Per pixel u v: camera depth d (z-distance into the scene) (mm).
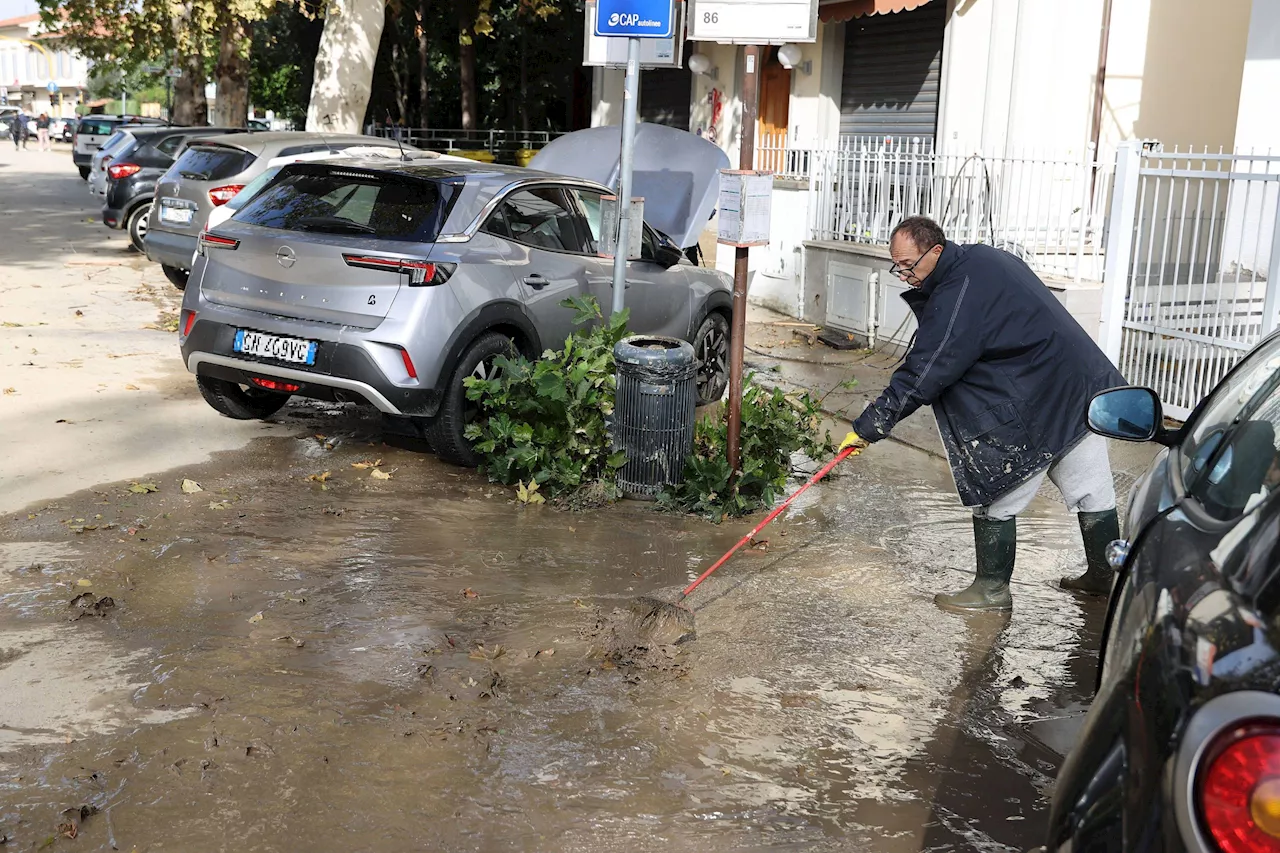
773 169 17297
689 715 4016
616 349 6367
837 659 4551
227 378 6895
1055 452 4855
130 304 12391
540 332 7090
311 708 3914
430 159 7594
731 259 15508
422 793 3436
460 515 6070
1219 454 2762
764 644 4656
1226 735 1568
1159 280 8742
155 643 4367
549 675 4254
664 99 21219
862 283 11750
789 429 6730
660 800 3469
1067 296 9055
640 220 7008
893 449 7977
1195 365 8445
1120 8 12453
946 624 4965
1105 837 1737
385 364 6293
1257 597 1756
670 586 5219
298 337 6453
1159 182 8625
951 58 13297
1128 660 1950
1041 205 10461
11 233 19094
